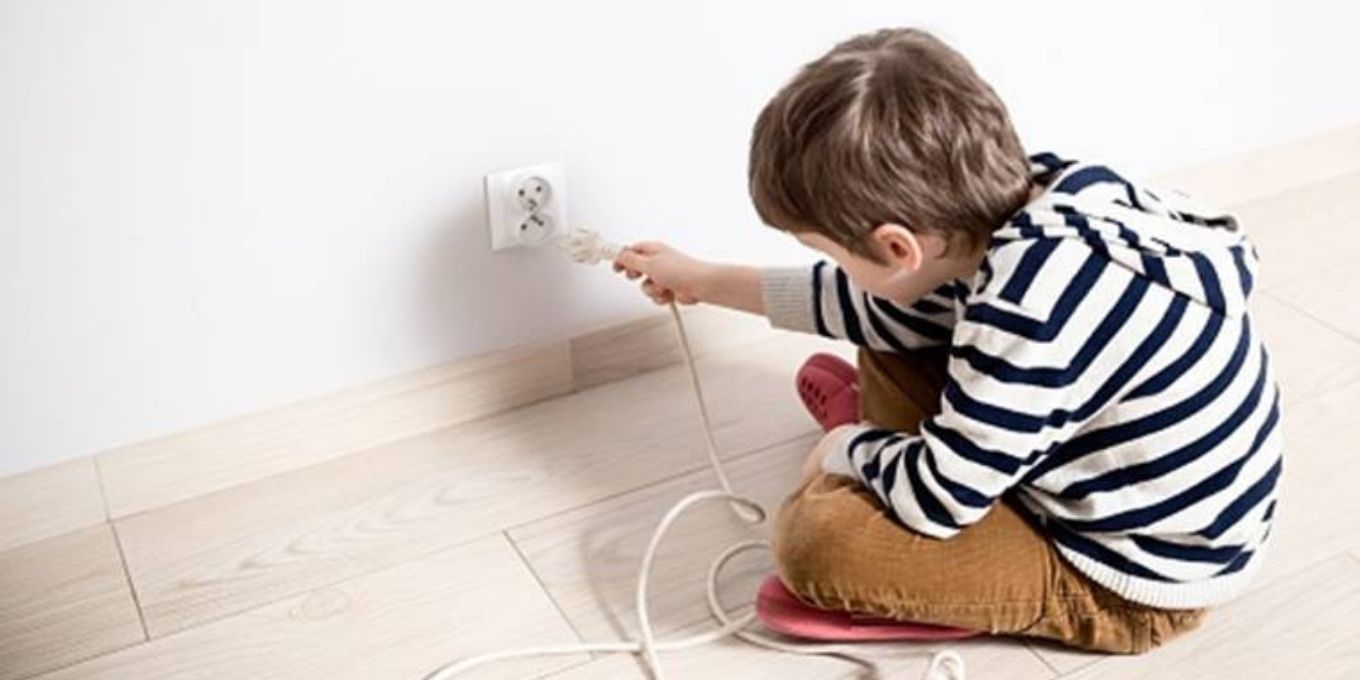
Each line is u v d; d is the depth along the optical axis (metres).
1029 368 0.98
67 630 1.18
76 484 1.29
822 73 1.01
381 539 1.28
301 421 1.35
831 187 1.00
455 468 1.36
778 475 1.35
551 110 1.32
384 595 1.21
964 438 1.01
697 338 1.51
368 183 1.28
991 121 1.01
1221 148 1.76
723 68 1.39
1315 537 1.25
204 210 1.23
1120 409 1.02
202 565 1.25
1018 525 1.11
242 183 1.23
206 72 1.17
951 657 1.11
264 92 1.20
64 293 1.21
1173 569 1.08
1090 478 1.06
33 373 1.23
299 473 1.36
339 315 1.33
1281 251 1.69
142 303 1.24
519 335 1.42
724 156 1.43
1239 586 1.12
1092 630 1.12
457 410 1.42
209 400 1.31
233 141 1.21
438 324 1.38
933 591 1.09
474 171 1.32
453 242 1.34
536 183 1.34
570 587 1.22
